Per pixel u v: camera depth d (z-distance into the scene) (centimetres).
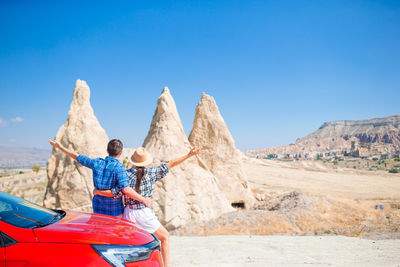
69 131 1938
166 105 1914
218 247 848
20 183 7756
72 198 1819
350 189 4981
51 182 1905
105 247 313
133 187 457
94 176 445
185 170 1711
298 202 1891
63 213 409
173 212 1537
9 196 405
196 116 2339
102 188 438
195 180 1705
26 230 305
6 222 313
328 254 770
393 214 1758
